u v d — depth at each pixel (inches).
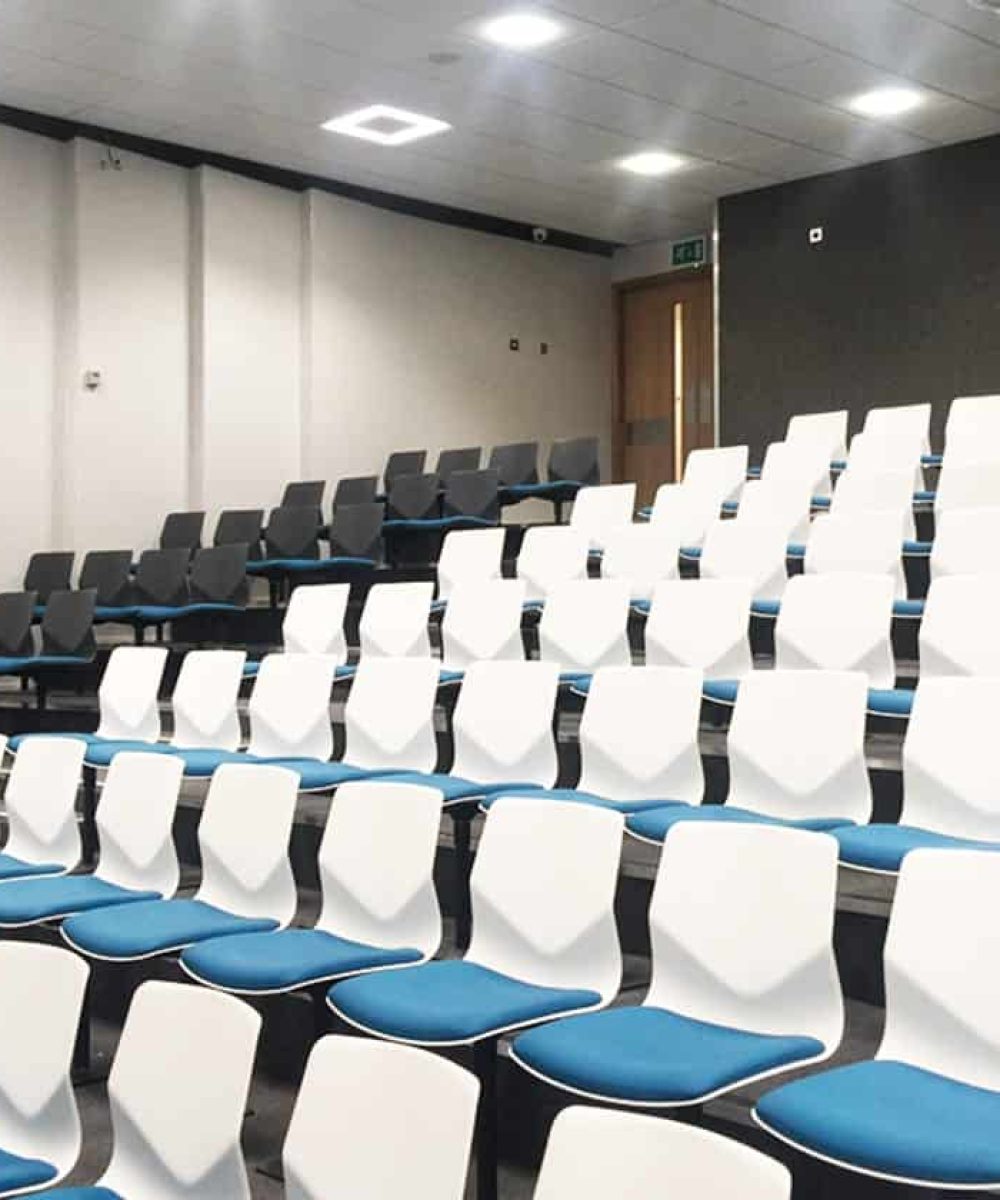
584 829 111.4
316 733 182.7
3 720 273.9
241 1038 80.8
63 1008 95.3
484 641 196.9
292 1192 74.5
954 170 353.4
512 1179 110.2
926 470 281.9
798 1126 77.0
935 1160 71.4
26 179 332.5
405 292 404.5
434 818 122.0
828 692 134.0
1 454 328.5
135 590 318.0
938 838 115.4
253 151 357.4
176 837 192.1
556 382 450.0
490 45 285.0
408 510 330.6
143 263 348.8
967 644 150.2
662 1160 60.6
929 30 276.8
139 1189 85.9
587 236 453.1
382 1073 72.2
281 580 318.7
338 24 273.6
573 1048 89.8
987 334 346.9
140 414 348.2
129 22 272.7
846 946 121.9
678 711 144.5
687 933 102.0
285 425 376.5
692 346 455.5
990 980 86.7
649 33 278.2
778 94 314.8
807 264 382.6
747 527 206.1
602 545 244.8
